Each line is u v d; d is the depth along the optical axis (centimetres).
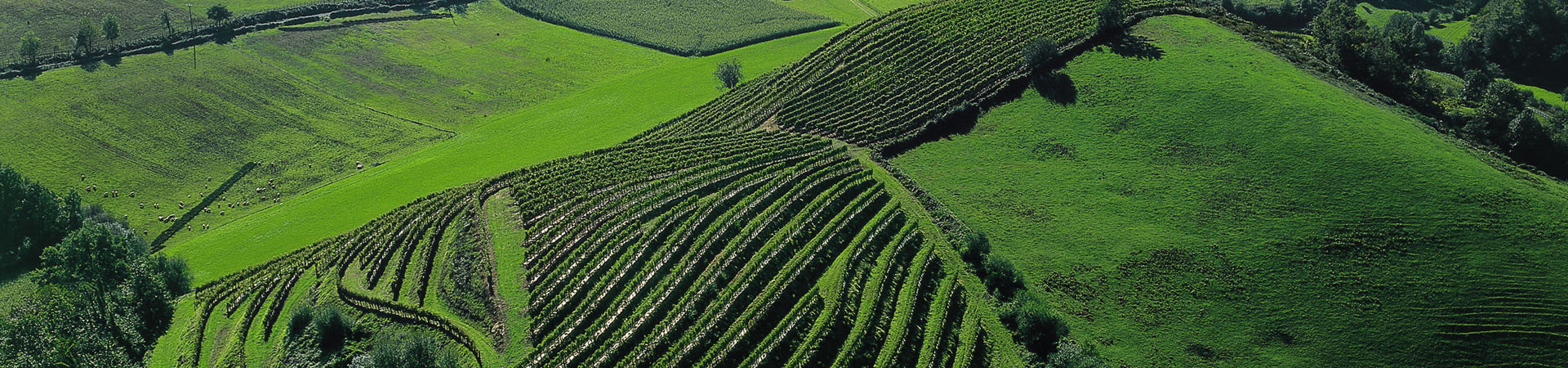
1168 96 12812
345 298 9400
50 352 8644
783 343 8544
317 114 16000
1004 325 9212
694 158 12262
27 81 15562
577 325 8731
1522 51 17200
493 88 17525
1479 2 19588
